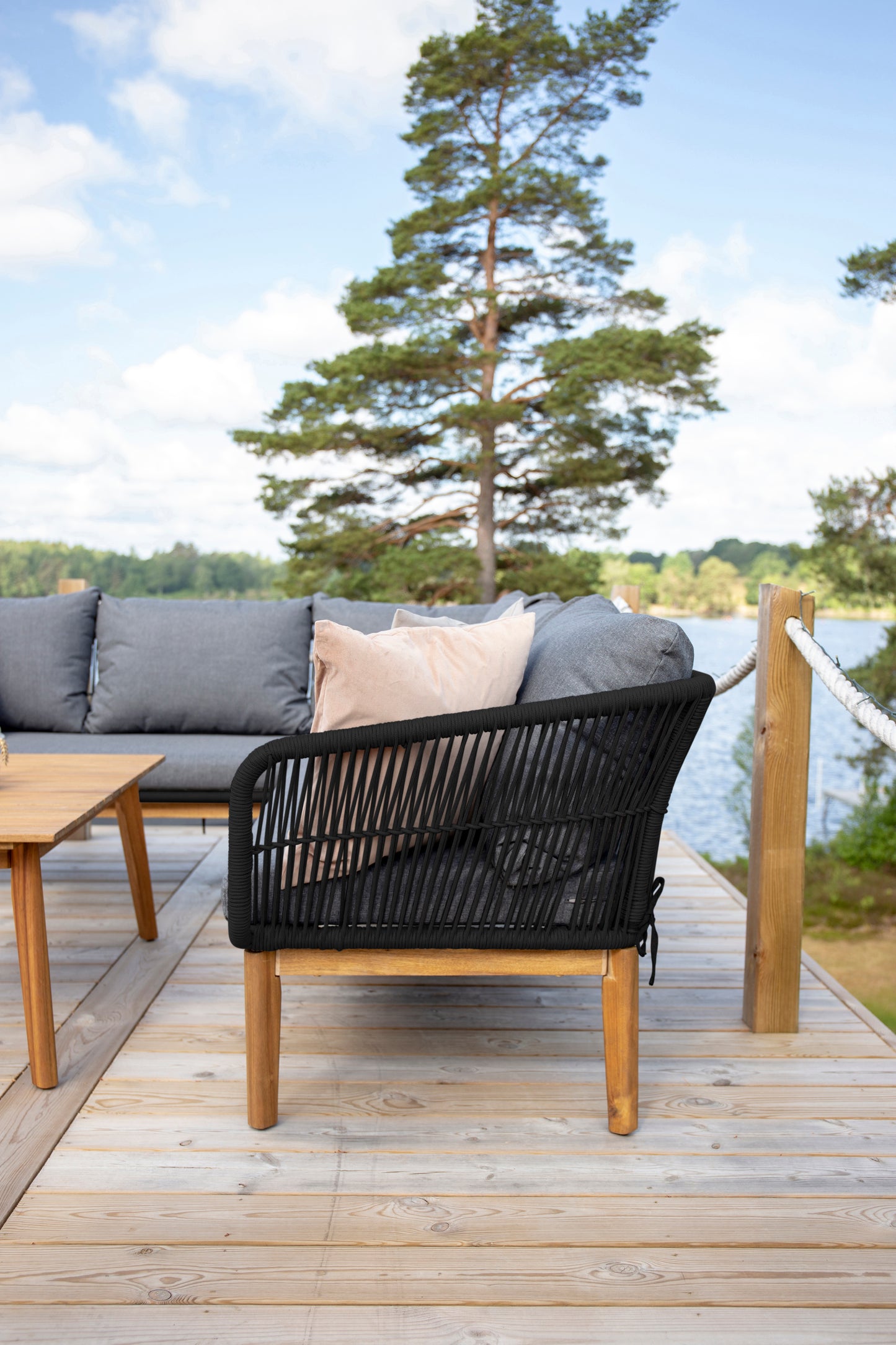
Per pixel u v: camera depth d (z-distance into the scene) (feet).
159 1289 3.65
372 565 36.45
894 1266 3.84
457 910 4.58
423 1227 4.00
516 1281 3.73
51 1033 5.03
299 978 6.72
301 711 9.64
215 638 9.57
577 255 35.37
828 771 45.93
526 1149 4.57
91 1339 3.42
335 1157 4.48
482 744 4.85
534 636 6.21
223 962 6.82
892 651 27.14
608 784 4.51
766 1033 5.85
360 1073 5.28
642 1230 4.01
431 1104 4.97
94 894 8.34
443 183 35.35
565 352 31.76
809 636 5.50
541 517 37.70
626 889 4.57
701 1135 4.71
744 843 37.88
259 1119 4.67
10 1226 3.96
